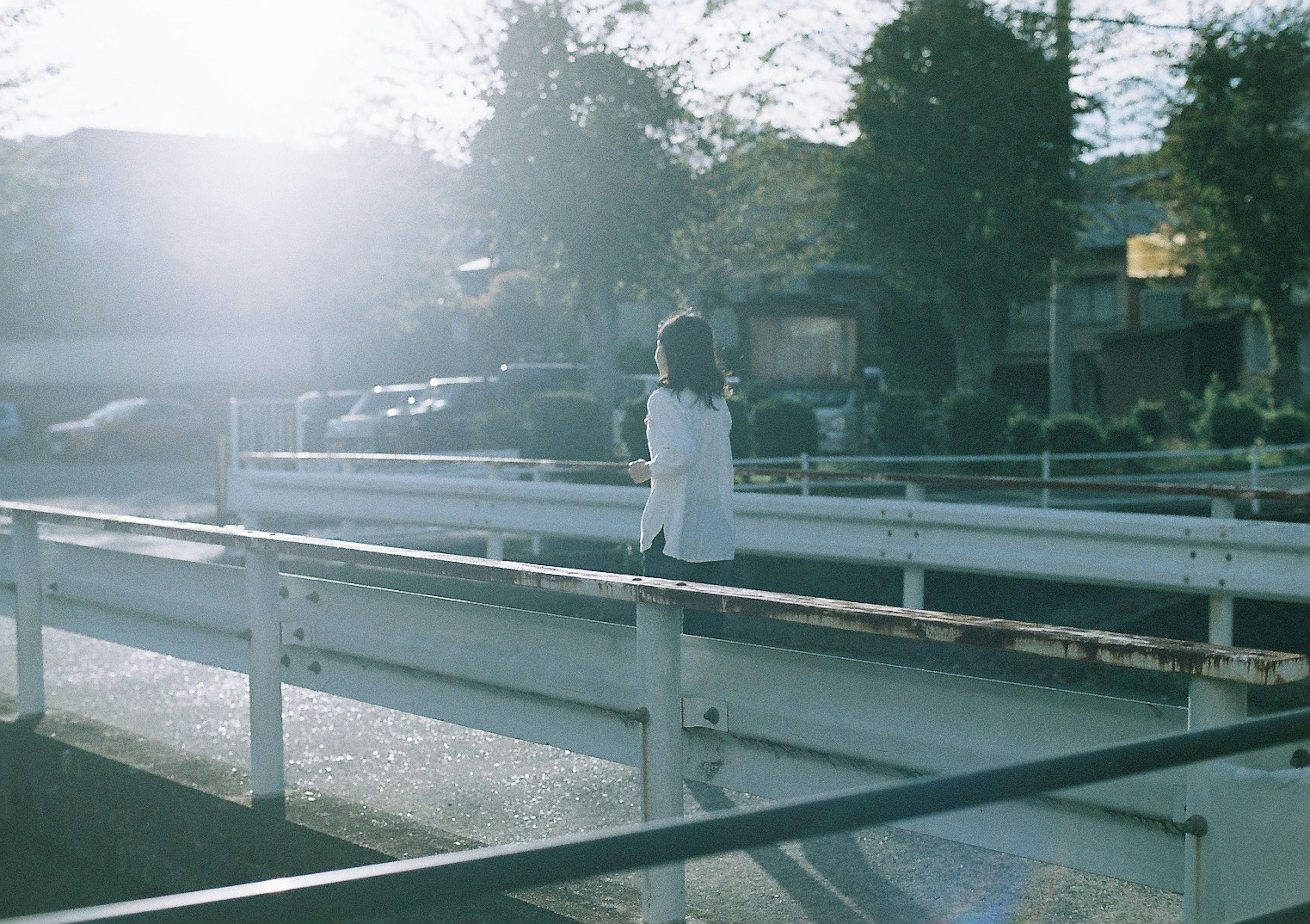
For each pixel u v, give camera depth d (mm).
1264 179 28266
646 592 3355
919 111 24719
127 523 5047
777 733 3309
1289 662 2369
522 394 25391
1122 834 2750
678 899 3457
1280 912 1893
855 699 3162
